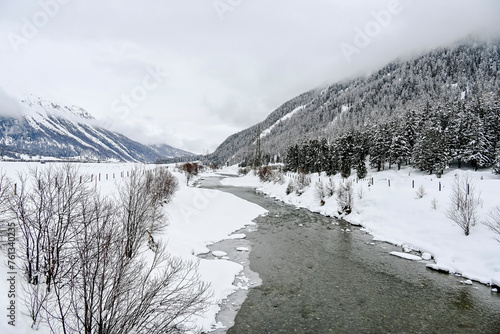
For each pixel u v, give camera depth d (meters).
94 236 5.49
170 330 6.11
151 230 13.88
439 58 178.50
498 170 43.56
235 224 26.38
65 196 7.72
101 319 4.70
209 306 10.91
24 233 7.11
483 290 13.14
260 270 15.55
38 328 5.50
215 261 16.17
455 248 17.08
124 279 5.42
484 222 17.00
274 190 52.47
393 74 191.38
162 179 25.55
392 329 9.99
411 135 62.00
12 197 7.41
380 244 20.62
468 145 51.41
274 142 176.88
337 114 178.12
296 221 28.59
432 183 31.97
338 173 63.75
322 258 17.59
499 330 9.97
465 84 132.38
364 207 28.55
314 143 77.62
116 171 42.00
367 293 12.84
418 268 15.96
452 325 10.27
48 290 6.14
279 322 10.37
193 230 22.80
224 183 74.25
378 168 64.00
